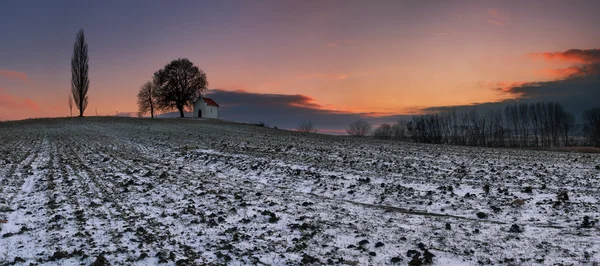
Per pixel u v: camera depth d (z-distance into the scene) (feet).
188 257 32.78
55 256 31.22
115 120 247.91
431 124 358.43
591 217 44.55
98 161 89.61
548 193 56.65
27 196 54.65
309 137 166.09
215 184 66.90
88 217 44.27
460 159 95.04
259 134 171.83
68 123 221.46
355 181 67.62
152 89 327.47
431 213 50.21
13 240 35.81
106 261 30.81
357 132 429.79
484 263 32.35
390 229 42.01
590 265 31.07
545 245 36.29
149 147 118.52
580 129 333.21
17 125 207.82
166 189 61.16
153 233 39.27
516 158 98.48
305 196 59.36
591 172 73.82
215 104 332.80
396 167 81.30
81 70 285.23
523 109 339.36
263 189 64.34
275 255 33.91
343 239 38.73
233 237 38.60
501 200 53.62
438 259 33.35
